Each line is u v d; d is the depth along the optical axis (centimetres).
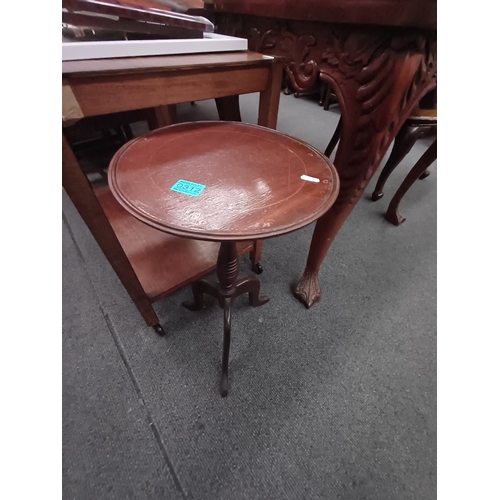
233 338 79
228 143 56
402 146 115
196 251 83
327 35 58
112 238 58
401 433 63
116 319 81
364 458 59
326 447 60
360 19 50
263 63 63
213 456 58
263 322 83
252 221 38
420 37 49
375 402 68
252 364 73
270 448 60
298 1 57
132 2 60
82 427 61
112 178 44
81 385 67
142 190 42
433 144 101
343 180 68
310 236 117
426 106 100
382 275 101
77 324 80
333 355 76
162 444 59
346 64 57
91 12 52
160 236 88
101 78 45
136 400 66
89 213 54
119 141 152
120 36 63
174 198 41
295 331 81
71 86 44
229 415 64
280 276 98
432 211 134
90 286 90
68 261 98
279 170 48
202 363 73
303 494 54
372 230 121
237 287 74
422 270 103
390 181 153
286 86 82
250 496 54
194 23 69
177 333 79
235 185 44
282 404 66
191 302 84
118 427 61
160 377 70
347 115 61
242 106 248
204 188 43
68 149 47
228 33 87
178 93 55
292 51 67
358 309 89
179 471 56
